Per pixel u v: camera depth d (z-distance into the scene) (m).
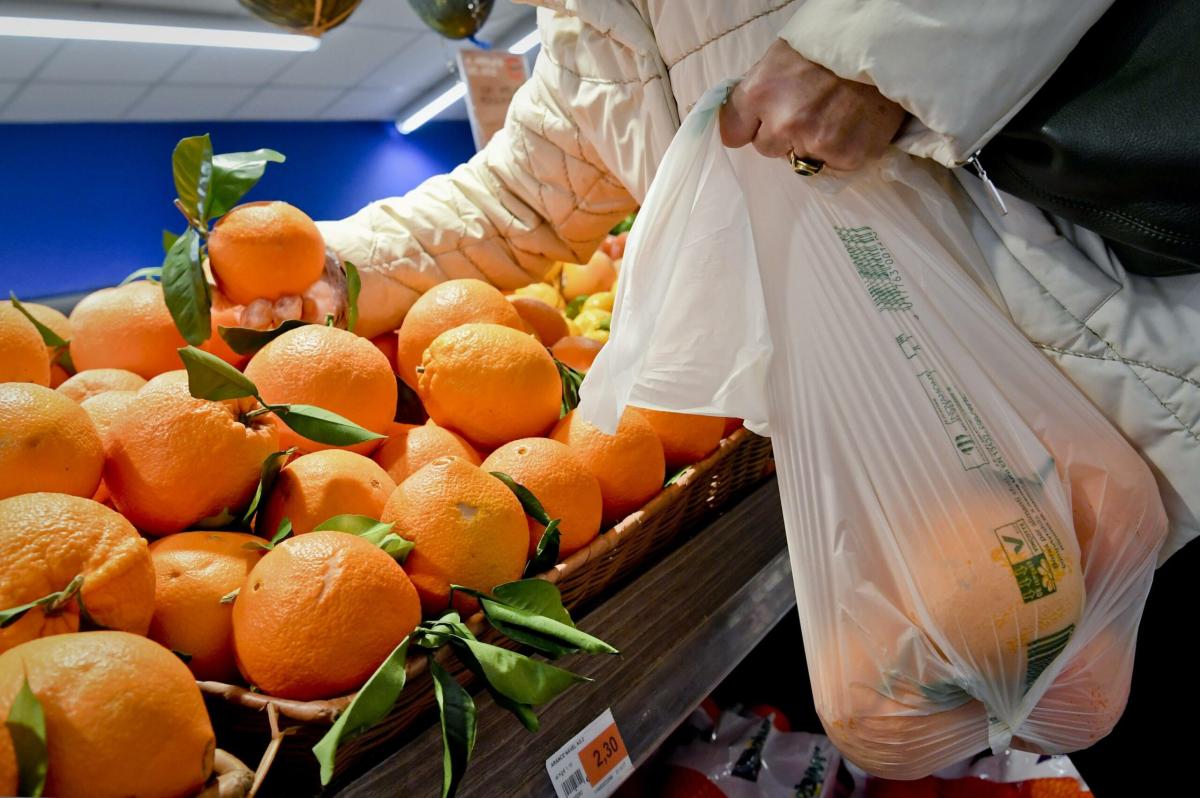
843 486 0.65
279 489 0.62
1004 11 0.49
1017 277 0.63
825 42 0.53
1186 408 0.59
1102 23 0.53
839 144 0.57
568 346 0.95
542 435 0.79
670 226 0.63
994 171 0.58
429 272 0.98
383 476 0.66
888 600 0.63
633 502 0.75
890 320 0.64
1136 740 1.27
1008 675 0.61
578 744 0.60
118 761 0.38
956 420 0.62
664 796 1.00
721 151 0.63
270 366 0.68
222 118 5.51
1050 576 0.59
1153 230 0.51
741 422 0.93
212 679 0.53
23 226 4.69
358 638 0.49
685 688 0.70
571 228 1.01
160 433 0.57
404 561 0.58
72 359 0.80
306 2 1.08
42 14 3.30
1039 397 0.63
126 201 5.11
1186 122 0.48
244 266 0.75
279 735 0.45
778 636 1.20
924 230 0.65
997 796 1.00
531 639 0.54
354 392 0.68
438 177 1.04
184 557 0.54
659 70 0.78
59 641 0.40
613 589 0.77
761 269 0.67
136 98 4.69
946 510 0.61
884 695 0.63
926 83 0.52
